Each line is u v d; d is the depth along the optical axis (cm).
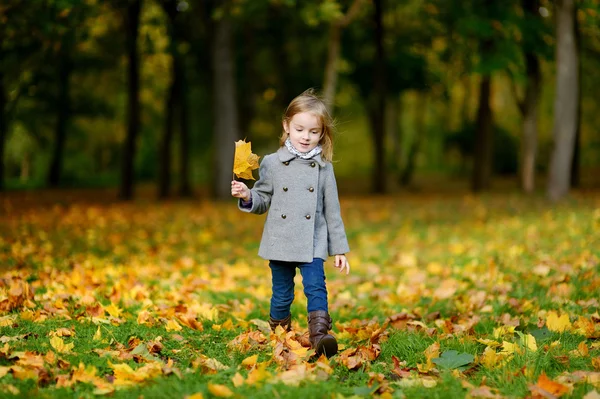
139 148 3453
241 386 298
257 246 891
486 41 1548
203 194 2461
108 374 316
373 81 2200
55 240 865
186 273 665
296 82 2248
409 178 2683
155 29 1956
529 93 1875
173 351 357
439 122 3397
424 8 1709
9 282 511
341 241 382
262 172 385
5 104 2069
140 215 1281
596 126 3306
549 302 487
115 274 613
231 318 462
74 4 1061
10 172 3062
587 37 1812
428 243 908
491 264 650
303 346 380
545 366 331
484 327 429
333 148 392
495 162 3055
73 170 3238
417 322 436
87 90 2494
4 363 317
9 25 1088
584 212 1105
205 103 2542
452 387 300
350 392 297
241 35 2111
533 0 1552
